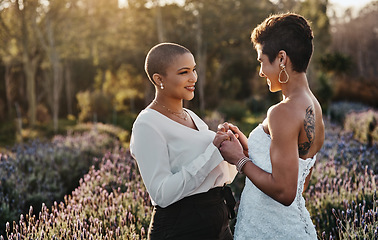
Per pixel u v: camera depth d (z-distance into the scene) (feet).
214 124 33.12
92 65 103.65
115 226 9.78
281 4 99.30
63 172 19.06
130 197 12.32
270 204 5.65
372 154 16.87
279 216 5.61
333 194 11.96
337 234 10.34
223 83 107.34
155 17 101.09
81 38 73.77
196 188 5.91
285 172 5.17
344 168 14.34
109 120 70.49
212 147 5.75
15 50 63.10
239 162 5.56
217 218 6.11
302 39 5.41
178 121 6.26
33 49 63.93
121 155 19.30
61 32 65.51
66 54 71.10
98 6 95.86
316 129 5.77
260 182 5.35
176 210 5.97
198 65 93.20
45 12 60.64
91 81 104.58
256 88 104.27
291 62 5.47
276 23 5.52
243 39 105.60
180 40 101.71
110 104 76.59
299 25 5.44
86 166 20.89
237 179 17.20
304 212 5.80
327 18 84.69
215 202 6.22
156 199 5.78
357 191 11.85
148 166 5.82
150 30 102.83
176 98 6.20
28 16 57.88
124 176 15.35
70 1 64.39
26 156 20.20
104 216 10.61
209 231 6.03
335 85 70.69
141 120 5.93
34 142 24.23
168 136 5.96
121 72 111.34
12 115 81.25
